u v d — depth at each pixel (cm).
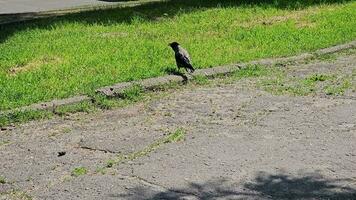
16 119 1014
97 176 773
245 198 695
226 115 1026
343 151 836
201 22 2012
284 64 1419
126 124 994
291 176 754
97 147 882
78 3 3359
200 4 2427
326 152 834
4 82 1238
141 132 947
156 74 1277
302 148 851
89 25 2022
